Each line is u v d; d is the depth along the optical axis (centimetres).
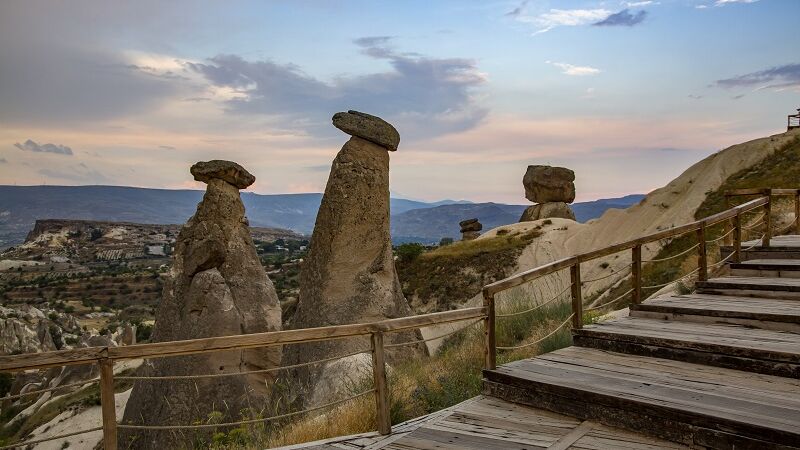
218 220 1898
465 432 511
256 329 1817
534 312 1241
